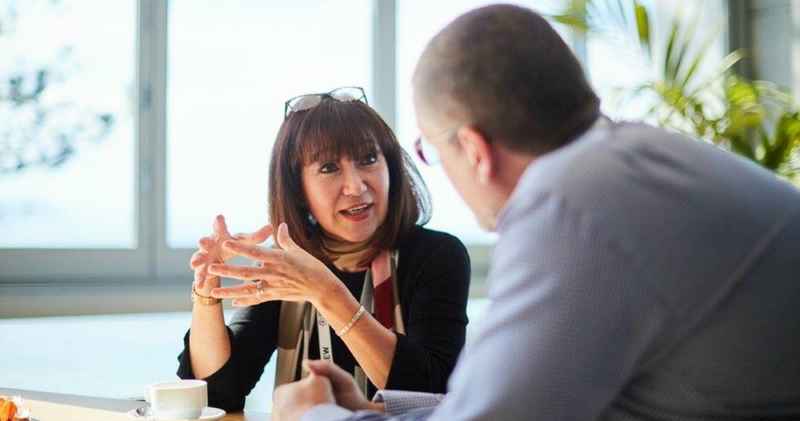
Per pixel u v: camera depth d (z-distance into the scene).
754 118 6.75
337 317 2.42
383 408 1.78
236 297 2.44
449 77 1.48
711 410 1.34
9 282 4.92
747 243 1.35
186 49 5.43
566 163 1.38
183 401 2.30
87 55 5.17
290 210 2.87
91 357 4.52
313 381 1.63
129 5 5.28
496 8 1.51
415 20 6.20
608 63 6.86
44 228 5.05
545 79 1.45
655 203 1.33
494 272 1.38
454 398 1.31
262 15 5.62
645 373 1.33
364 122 2.82
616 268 1.28
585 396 1.26
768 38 7.76
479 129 1.47
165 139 5.37
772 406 1.37
